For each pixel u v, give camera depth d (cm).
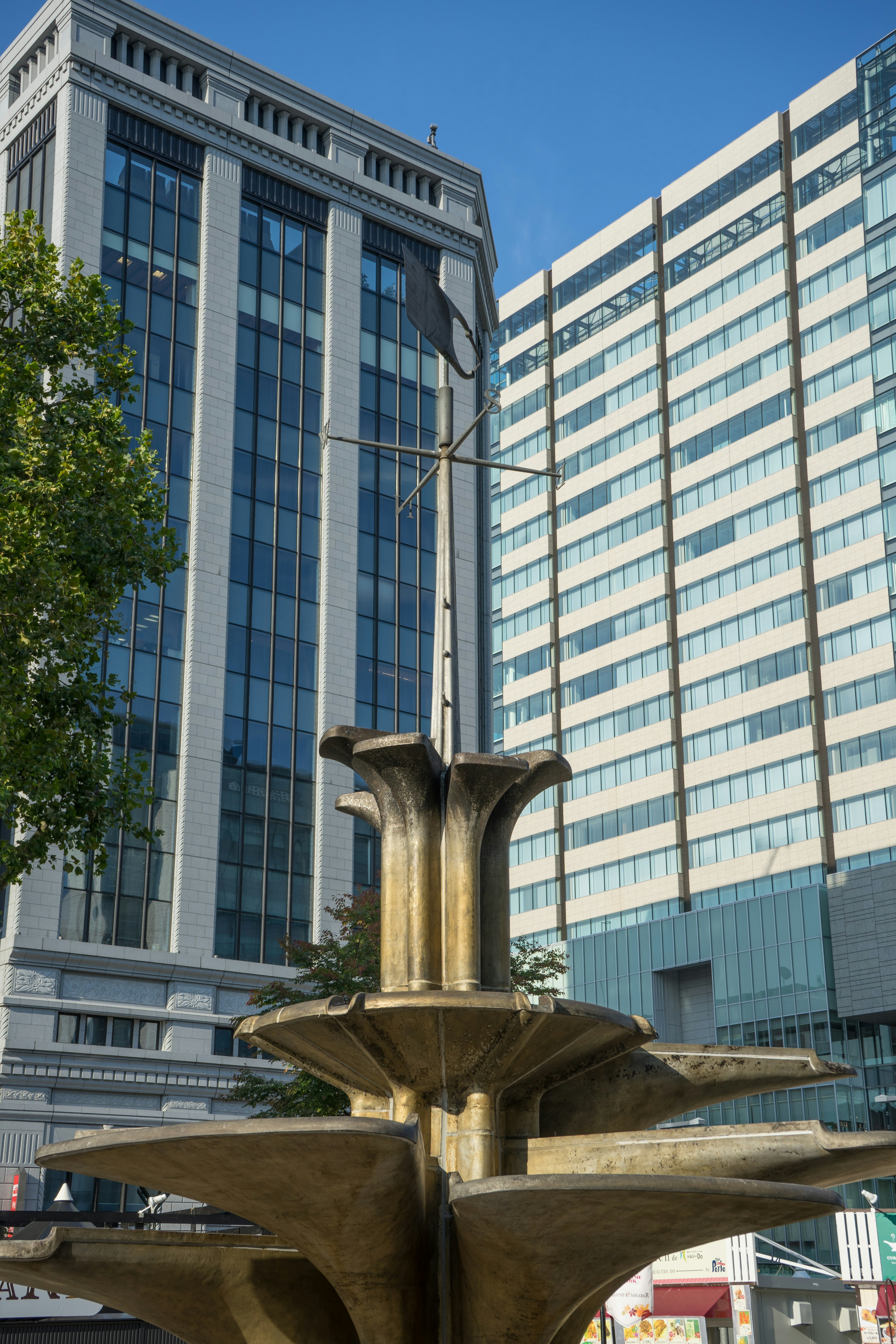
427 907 1136
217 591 4819
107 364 2361
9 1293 1952
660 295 9106
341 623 5097
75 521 2173
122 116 5025
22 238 2333
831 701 7444
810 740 7431
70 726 2173
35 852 2097
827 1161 1015
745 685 7894
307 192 5516
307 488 5191
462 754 1134
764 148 8550
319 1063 1143
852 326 7819
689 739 8162
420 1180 948
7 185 5128
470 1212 864
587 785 8700
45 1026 4153
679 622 8431
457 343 5800
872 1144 989
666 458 8800
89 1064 4181
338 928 4744
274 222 5397
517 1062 1067
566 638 9169
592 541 9162
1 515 2008
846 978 6812
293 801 4822
